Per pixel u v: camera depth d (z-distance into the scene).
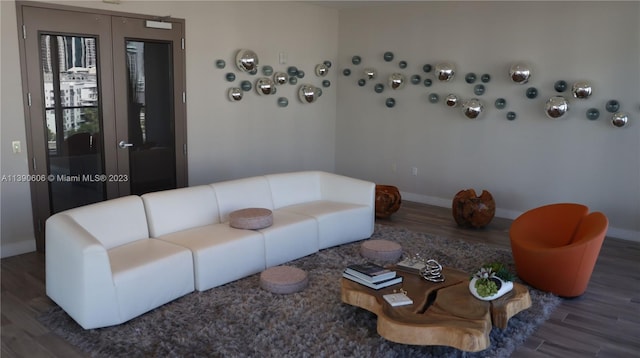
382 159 7.61
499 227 5.93
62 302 3.43
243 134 6.71
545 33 5.90
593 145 5.71
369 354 2.97
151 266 3.46
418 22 6.95
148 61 5.57
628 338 3.31
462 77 6.64
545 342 3.23
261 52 6.75
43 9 4.66
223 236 4.08
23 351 3.03
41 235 4.89
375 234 5.49
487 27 6.34
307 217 4.75
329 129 7.98
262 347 3.04
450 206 6.98
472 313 2.91
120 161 5.45
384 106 7.46
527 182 6.26
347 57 7.77
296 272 3.98
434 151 7.04
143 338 3.15
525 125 6.18
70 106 4.98
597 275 4.45
